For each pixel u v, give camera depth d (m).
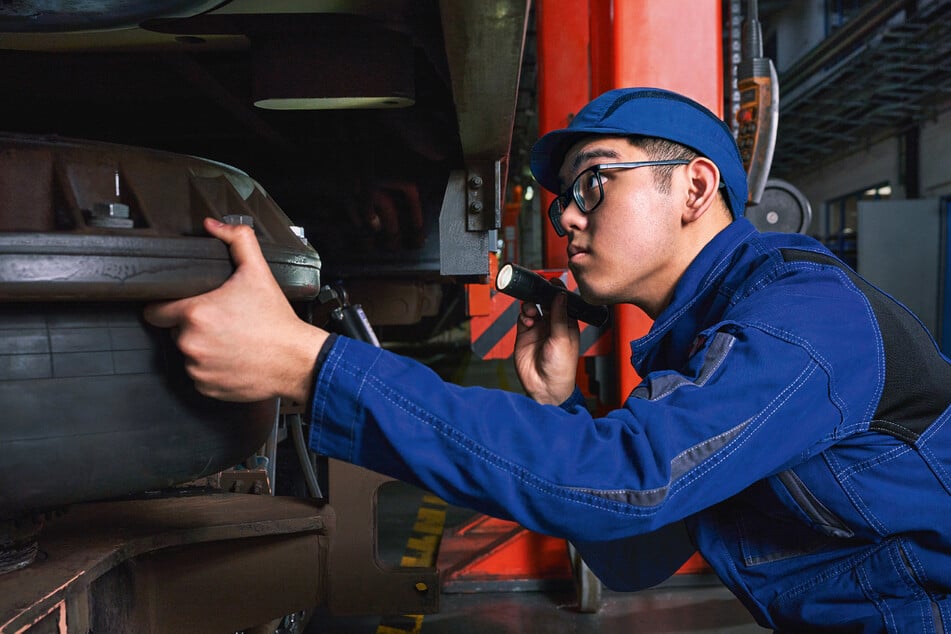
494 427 0.70
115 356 0.75
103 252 0.65
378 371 0.70
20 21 1.13
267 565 1.17
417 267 3.13
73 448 0.72
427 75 1.74
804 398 0.76
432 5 1.17
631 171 0.96
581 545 1.26
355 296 3.95
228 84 1.77
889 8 9.46
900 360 0.86
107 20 1.12
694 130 0.96
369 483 1.61
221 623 1.12
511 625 2.46
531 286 1.25
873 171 15.06
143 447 0.77
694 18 2.49
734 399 0.74
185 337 0.69
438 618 2.53
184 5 1.09
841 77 11.91
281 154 2.40
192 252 0.70
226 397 0.71
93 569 0.80
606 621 2.49
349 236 3.09
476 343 2.90
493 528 3.01
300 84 1.37
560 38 3.97
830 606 0.92
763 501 0.93
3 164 0.70
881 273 11.54
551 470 0.69
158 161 0.81
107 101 1.91
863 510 0.88
